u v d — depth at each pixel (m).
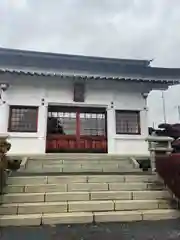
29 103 12.05
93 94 12.77
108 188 6.98
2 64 11.96
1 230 4.99
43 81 12.31
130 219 5.71
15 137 11.59
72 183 7.09
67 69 12.38
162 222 5.55
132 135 12.64
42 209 5.85
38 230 4.99
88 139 12.61
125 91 13.09
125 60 15.43
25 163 9.40
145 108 13.08
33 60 13.16
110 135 12.45
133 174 8.10
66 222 5.50
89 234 4.75
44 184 6.89
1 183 6.33
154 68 13.48
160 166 7.55
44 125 11.98
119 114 12.98
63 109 12.66
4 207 5.74
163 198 6.64
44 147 11.77
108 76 12.05
